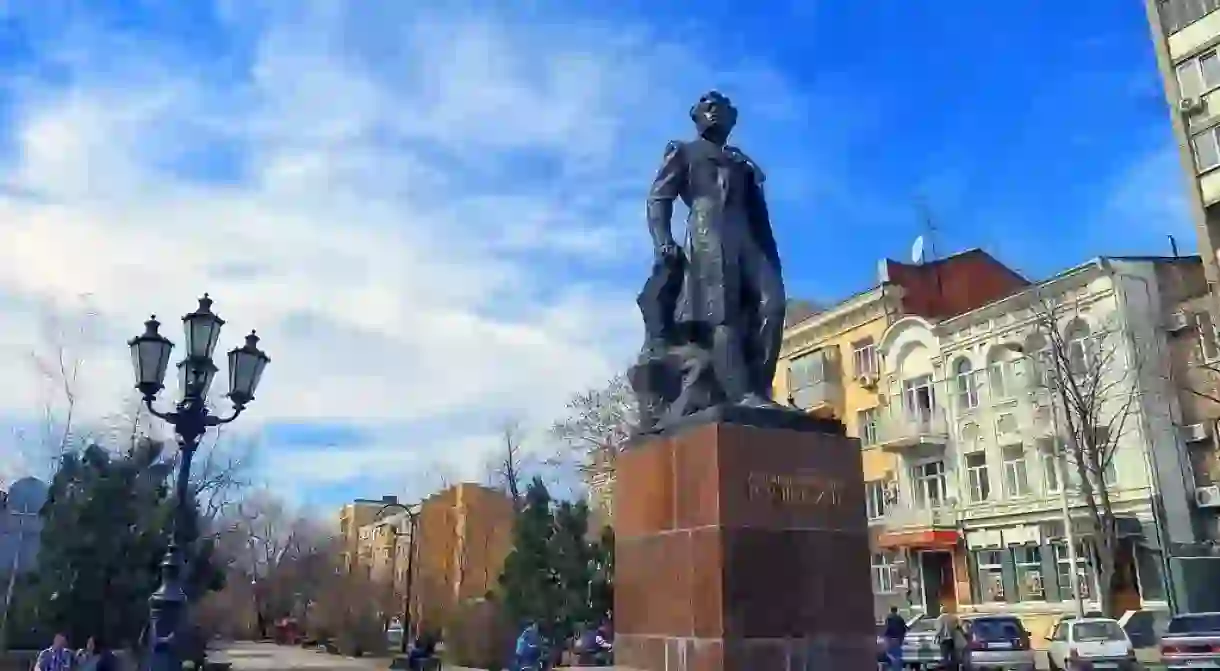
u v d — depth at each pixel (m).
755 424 6.97
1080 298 29.83
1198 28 28.89
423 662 28.17
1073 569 26.58
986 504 31.66
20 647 19.48
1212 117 28.19
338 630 44.41
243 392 11.44
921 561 33.81
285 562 67.12
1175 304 28.94
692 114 8.77
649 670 6.98
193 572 24.59
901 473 35.31
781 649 6.46
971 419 32.91
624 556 7.59
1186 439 27.78
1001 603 30.69
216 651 40.44
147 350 10.95
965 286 38.50
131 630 19.77
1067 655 20.44
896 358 36.44
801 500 6.86
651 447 7.49
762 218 8.46
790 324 42.72
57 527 19.81
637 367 8.11
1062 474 27.28
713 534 6.60
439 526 66.38
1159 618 25.92
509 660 24.88
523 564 24.72
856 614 6.75
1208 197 28.02
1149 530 26.98
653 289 8.27
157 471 21.59
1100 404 27.34
